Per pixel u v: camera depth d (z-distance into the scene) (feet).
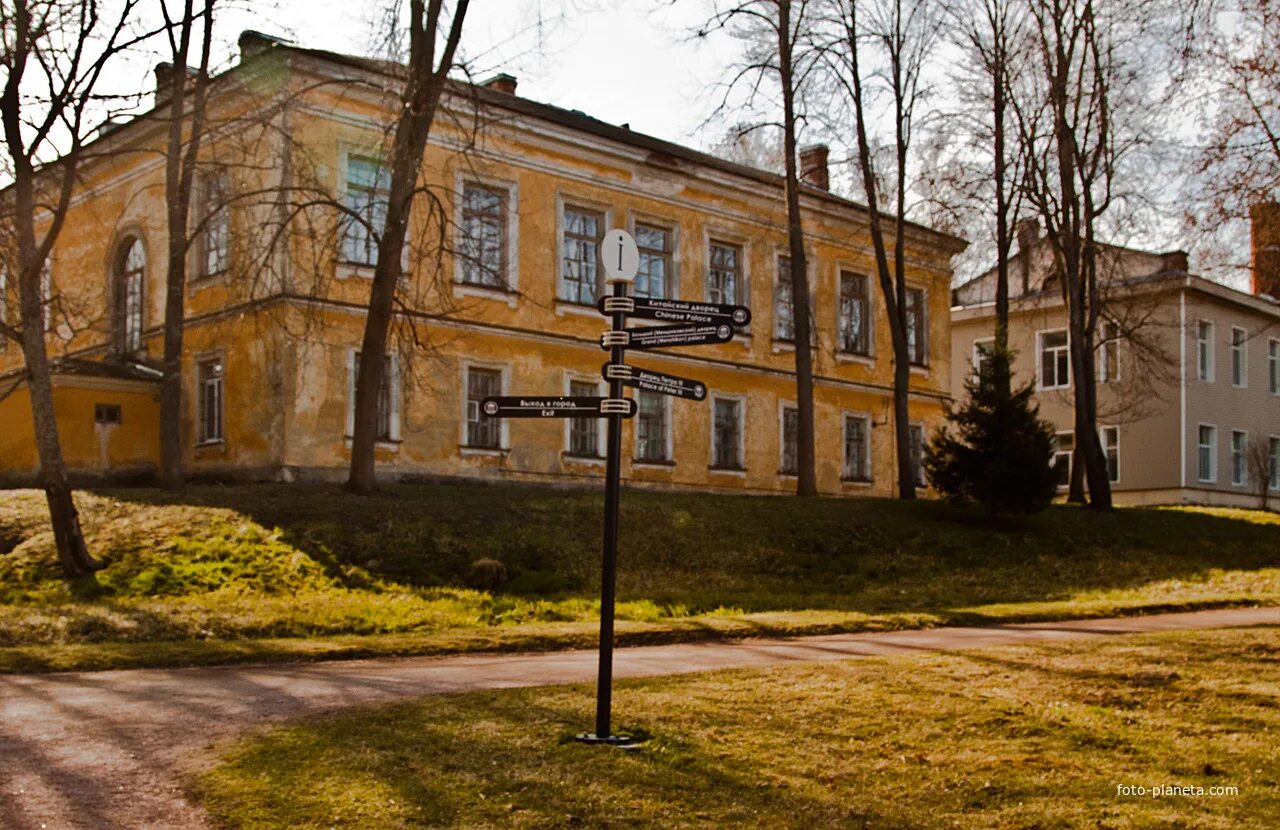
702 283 112.16
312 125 86.02
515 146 97.81
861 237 128.26
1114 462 153.07
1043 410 160.25
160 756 24.89
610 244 27.43
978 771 25.71
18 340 59.67
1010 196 111.55
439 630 52.29
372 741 25.93
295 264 82.79
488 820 21.02
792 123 99.91
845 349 126.52
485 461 94.48
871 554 83.97
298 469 83.66
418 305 79.36
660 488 107.14
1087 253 115.75
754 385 116.26
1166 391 148.56
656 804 22.40
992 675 36.73
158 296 96.58
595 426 103.09
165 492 74.43
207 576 59.11
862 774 25.18
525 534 73.56
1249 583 82.94
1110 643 44.80
